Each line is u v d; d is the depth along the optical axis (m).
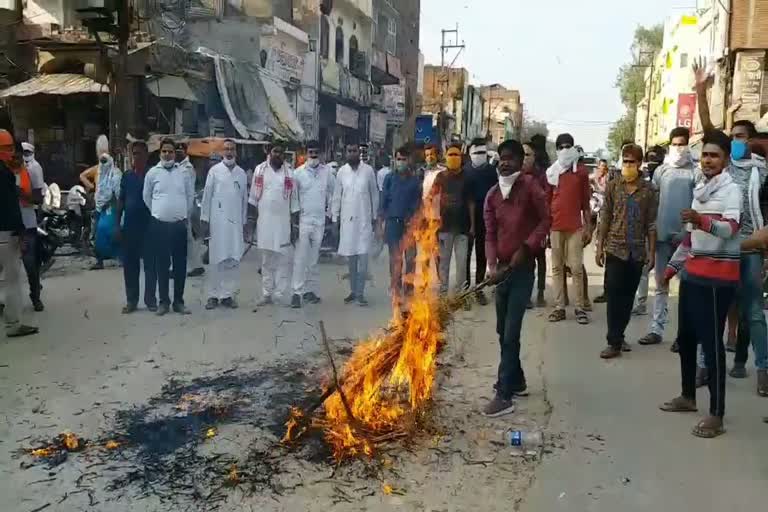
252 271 11.73
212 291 8.64
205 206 8.55
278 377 5.81
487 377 6.00
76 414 5.02
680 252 5.25
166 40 18.80
